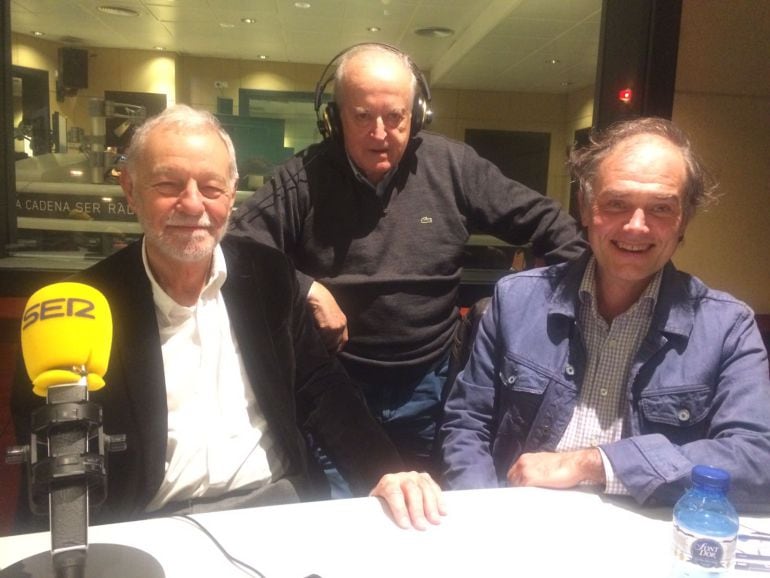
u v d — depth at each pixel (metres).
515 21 4.59
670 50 2.19
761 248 2.41
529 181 7.74
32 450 0.65
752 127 2.29
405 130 1.59
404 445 1.69
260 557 0.80
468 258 2.55
